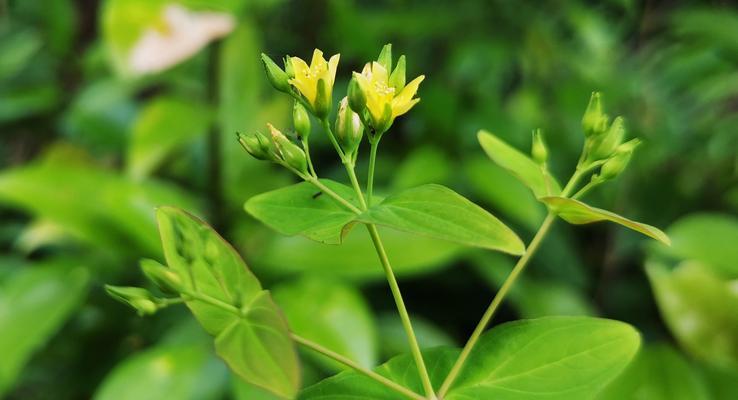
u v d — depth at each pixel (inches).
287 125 24.5
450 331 25.4
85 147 28.8
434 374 12.5
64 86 31.0
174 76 26.6
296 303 18.8
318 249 20.6
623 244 27.4
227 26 21.9
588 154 12.6
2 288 21.1
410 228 11.6
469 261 24.7
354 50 26.7
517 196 22.9
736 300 20.1
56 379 24.5
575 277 25.1
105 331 23.9
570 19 28.4
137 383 18.3
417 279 25.1
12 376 19.0
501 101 32.1
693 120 29.7
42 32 31.3
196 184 26.3
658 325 26.9
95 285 23.3
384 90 12.1
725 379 19.9
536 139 13.0
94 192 21.6
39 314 20.2
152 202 21.6
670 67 29.5
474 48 27.3
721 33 29.1
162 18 21.6
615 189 27.9
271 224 12.3
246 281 11.7
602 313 27.5
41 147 33.8
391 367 12.6
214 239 11.8
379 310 25.0
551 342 12.5
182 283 11.7
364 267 20.1
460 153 25.9
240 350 11.5
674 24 32.6
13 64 30.1
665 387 19.1
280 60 29.0
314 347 11.9
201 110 22.9
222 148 22.9
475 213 11.6
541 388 12.4
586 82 27.7
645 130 27.6
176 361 18.8
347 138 12.1
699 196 28.3
